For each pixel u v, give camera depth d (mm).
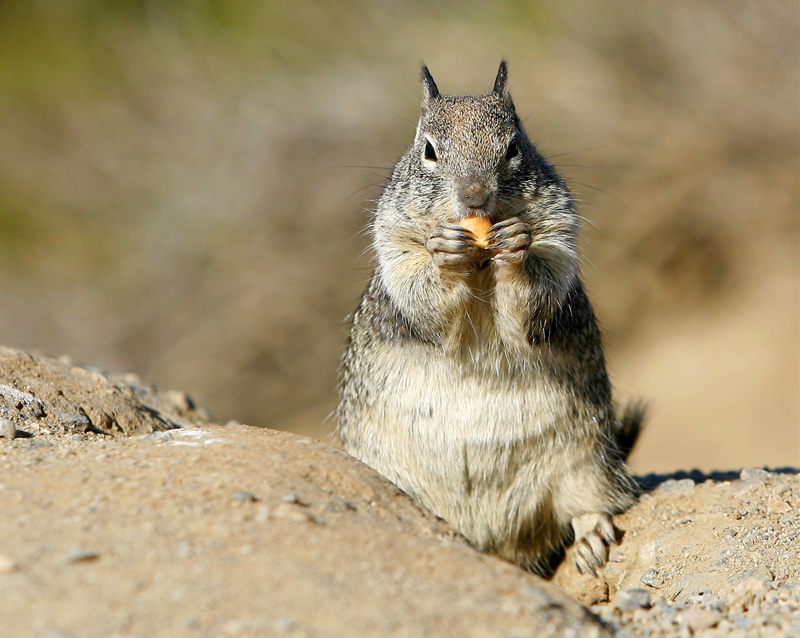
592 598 11047
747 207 27891
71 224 33594
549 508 11508
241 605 6234
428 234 11008
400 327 11250
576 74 31562
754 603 8070
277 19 36594
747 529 10359
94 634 5824
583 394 11375
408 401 11203
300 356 29875
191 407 14312
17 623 5895
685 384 23766
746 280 26594
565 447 11203
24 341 30438
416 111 32656
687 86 30656
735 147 28844
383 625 6152
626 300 27453
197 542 7008
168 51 36875
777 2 30141
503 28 34094
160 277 31500
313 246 31062
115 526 7184
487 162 10703
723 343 24625
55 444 9414
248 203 32031
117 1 38375
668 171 29031
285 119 33188
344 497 8453
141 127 35156
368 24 35781
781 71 29875
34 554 6688
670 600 9531
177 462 8555
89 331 30844
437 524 8492
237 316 30312
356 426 11945
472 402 11031
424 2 35750
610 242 28547
